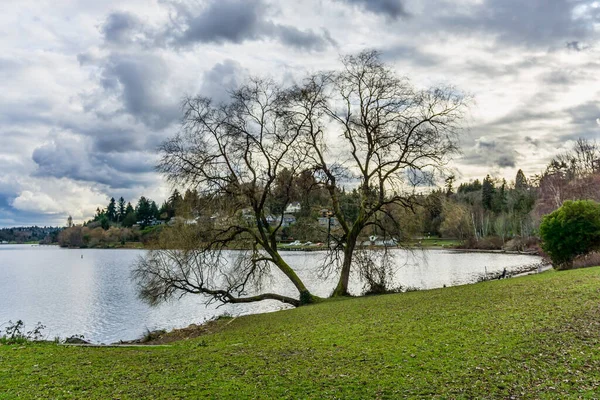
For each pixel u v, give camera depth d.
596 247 32.81
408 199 27.28
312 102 26.91
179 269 28.64
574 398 7.98
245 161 26.56
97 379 10.59
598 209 33.44
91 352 14.18
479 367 10.02
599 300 15.91
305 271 49.62
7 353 13.66
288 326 17.95
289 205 28.53
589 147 78.94
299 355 12.29
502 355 10.74
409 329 14.56
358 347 12.69
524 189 125.06
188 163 25.69
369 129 27.30
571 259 33.69
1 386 10.03
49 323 31.41
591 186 58.91
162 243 27.36
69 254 142.00
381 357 11.40
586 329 12.29
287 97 26.84
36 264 94.38
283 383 9.71
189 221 27.02
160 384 10.02
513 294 19.33
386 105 26.91
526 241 97.00
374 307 20.45
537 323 13.48
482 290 21.86
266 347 13.77
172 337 20.89
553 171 76.19
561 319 13.66
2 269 80.81
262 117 26.92
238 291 28.77
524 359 10.32
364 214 28.28
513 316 14.80
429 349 11.81
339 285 28.25
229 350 13.73
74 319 32.66
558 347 10.95
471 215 114.38
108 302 40.06
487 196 138.38
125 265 88.75
